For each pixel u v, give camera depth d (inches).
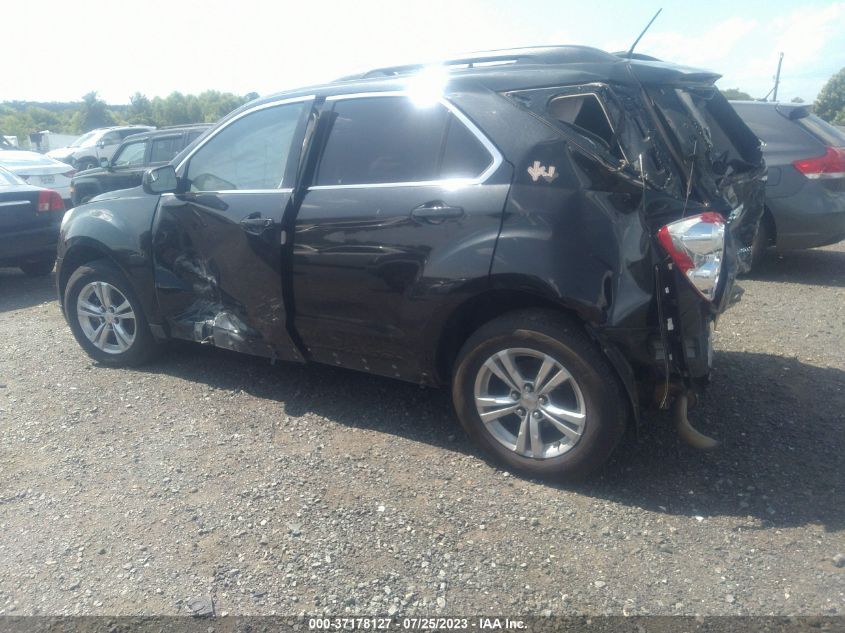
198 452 160.4
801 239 304.3
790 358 211.0
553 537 127.7
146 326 205.3
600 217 133.3
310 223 164.6
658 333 133.3
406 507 137.5
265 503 139.6
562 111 142.8
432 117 154.4
